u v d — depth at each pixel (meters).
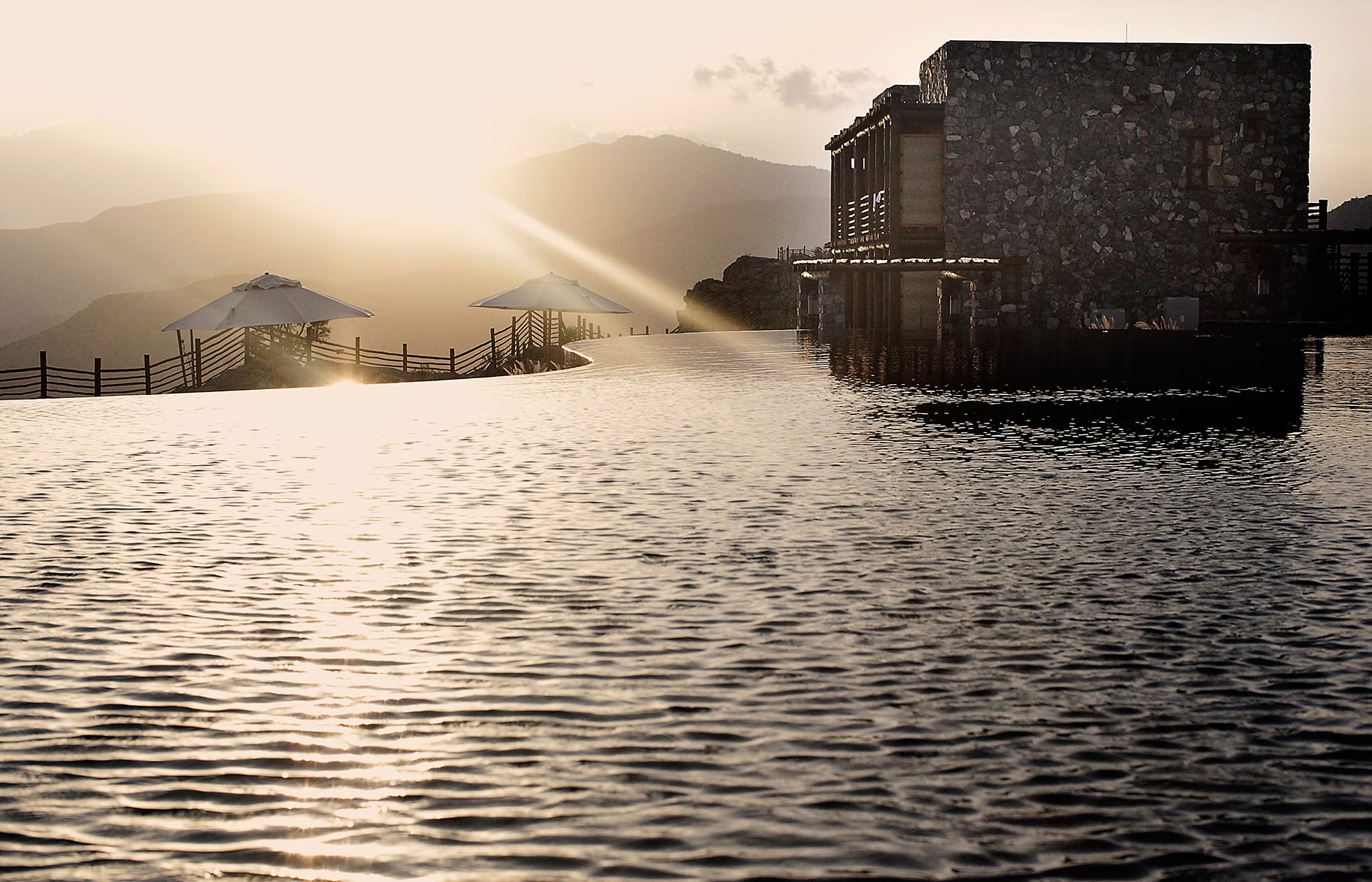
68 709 5.29
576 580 7.64
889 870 3.77
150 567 8.11
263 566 8.14
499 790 4.39
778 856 3.86
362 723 5.11
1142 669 5.79
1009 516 9.68
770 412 17.89
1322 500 10.33
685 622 6.65
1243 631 6.43
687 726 5.04
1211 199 40.16
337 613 6.92
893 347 33.34
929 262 38.34
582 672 5.78
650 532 9.14
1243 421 16.27
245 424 17.31
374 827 4.10
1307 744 4.82
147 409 19.98
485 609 6.97
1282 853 3.89
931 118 39.91
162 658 6.05
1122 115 39.84
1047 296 40.19
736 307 57.44
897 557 8.23
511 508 10.23
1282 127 40.03
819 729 4.99
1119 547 8.53
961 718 5.11
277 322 33.38
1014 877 3.73
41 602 7.17
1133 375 23.66
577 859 3.85
